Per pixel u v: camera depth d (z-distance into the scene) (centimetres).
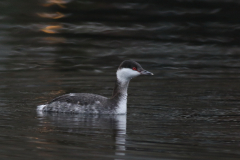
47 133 991
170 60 2034
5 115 1151
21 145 902
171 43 2317
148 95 1422
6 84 1556
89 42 2255
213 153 852
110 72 1802
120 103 1191
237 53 2191
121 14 2545
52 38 2266
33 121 1098
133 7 2617
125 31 2402
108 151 866
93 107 1195
